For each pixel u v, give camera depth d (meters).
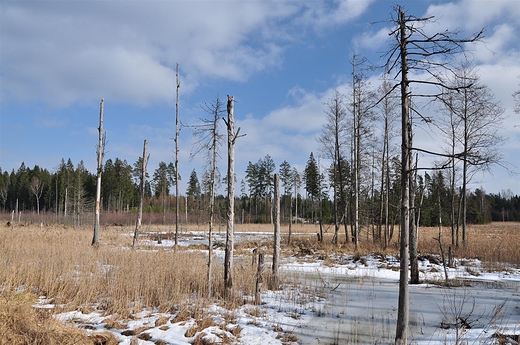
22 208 69.81
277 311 9.77
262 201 81.25
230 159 10.83
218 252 23.11
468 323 8.71
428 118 6.96
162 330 7.93
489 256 20.50
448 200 29.94
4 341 6.23
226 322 8.55
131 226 45.44
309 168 56.72
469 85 6.62
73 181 60.25
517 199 94.00
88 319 8.48
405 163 6.79
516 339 7.44
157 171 77.75
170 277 11.53
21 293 9.64
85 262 13.34
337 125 27.72
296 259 20.88
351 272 17.27
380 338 7.84
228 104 10.91
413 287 13.68
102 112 20.48
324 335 8.02
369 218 29.34
